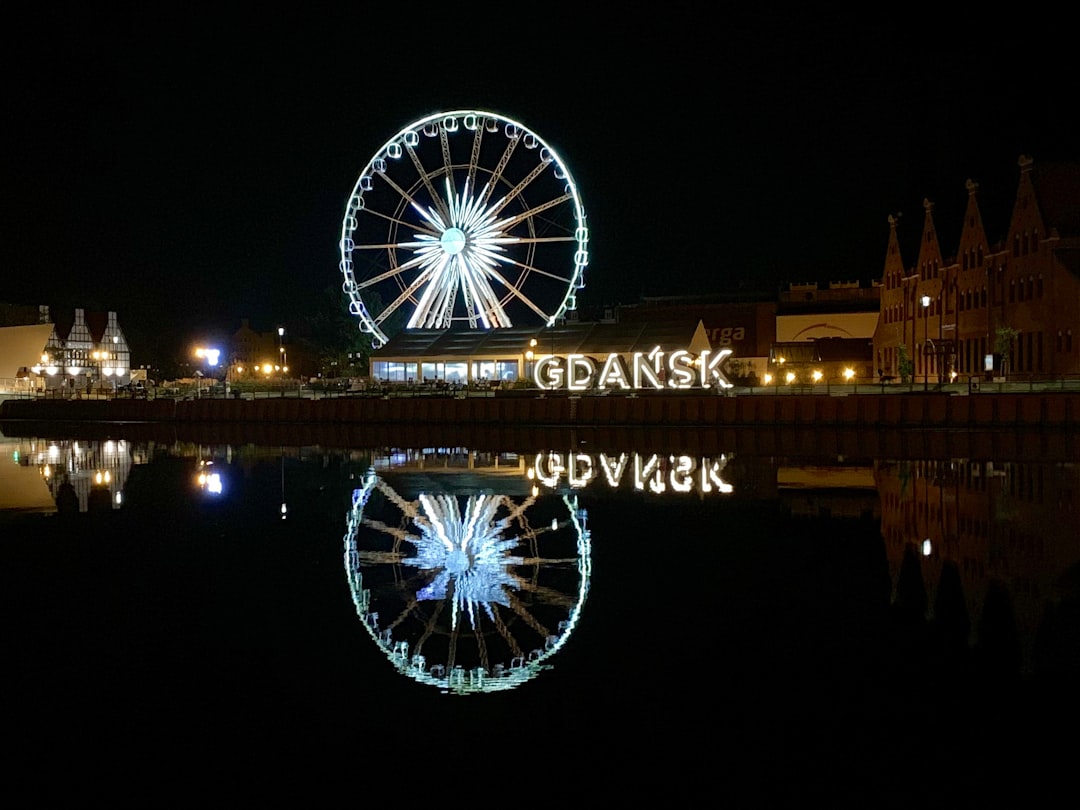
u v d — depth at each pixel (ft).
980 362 228.02
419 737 40.68
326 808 34.53
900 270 279.69
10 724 42.11
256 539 86.12
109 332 434.30
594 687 46.24
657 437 189.26
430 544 83.30
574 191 235.40
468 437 200.85
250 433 227.20
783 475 127.24
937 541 80.28
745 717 42.14
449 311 254.68
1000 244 217.97
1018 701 43.37
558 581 68.44
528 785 36.22
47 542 84.64
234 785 36.32
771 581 67.10
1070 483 115.34
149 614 59.93
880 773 36.65
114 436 223.10
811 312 319.47
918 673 47.32
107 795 35.58
